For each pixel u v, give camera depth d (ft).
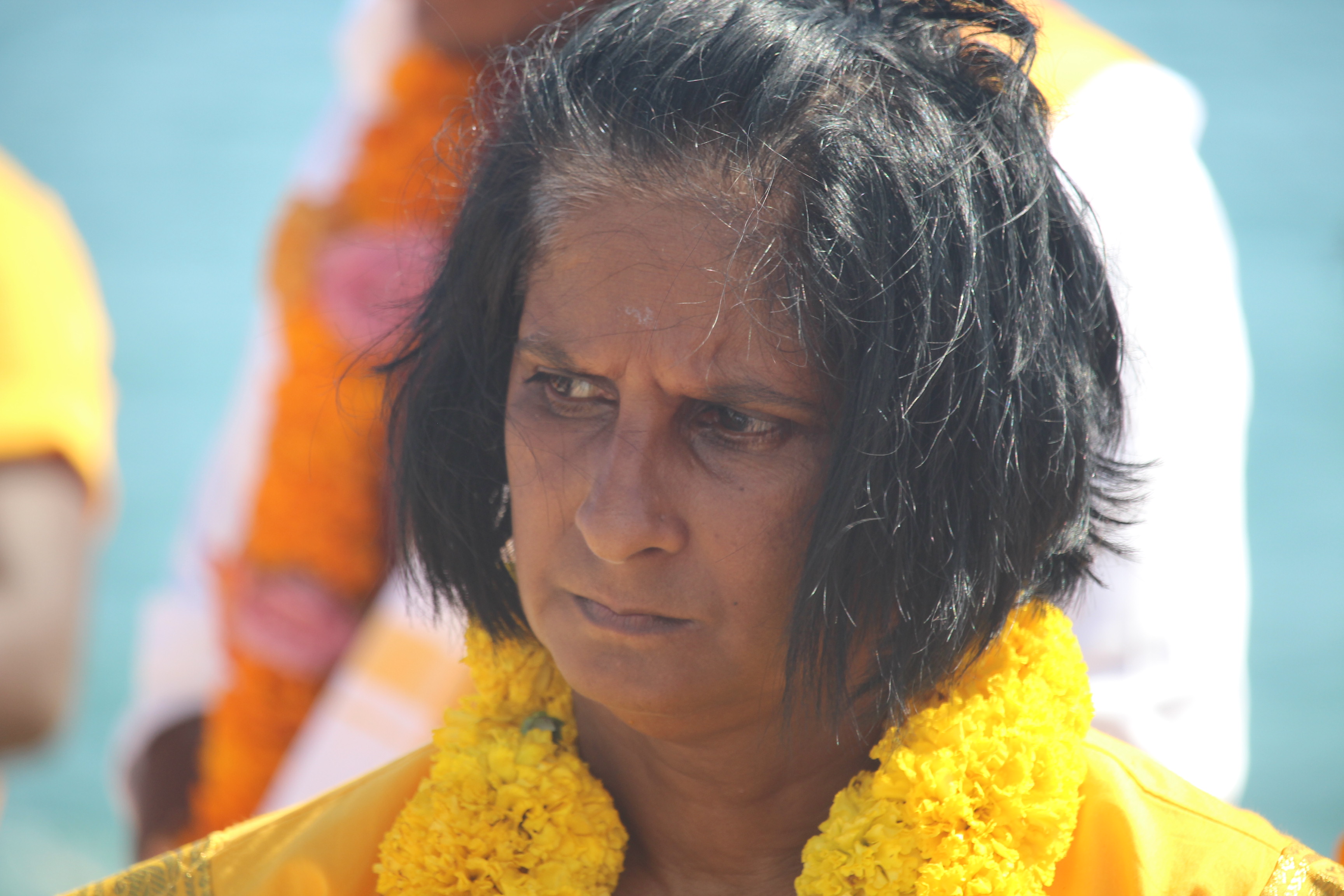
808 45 10.82
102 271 134.21
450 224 13.41
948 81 11.30
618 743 12.76
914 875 11.39
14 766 23.38
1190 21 169.89
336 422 22.57
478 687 13.25
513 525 11.80
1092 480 12.15
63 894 13.98
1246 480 95.76
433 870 12.50
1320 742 69.92
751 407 10.58
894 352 10.59
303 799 20.74
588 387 11.25
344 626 23.02
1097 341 12.48
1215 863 11.48
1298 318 112.88
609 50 11.29
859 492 10.59
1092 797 12.00
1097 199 17.26
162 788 24.84
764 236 10.43
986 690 11.88
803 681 11.09
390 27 24.12
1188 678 17.10
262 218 148.56
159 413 110.52
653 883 12.98
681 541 10.73
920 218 10.66
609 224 10.69
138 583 87.56
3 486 19.36
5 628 19.12
